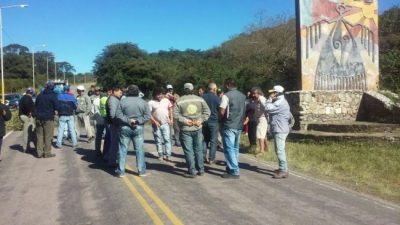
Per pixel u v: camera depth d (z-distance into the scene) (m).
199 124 10.38
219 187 9.35
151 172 10.95
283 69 28.95
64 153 14.01
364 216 7.31
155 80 72.56
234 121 10.24
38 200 8.41
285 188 9.30
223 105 10.20
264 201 8.22
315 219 7.12
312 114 18.95
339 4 19.44
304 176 10.62
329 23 19.38
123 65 76.12
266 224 6.86
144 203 8.03
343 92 19.27
